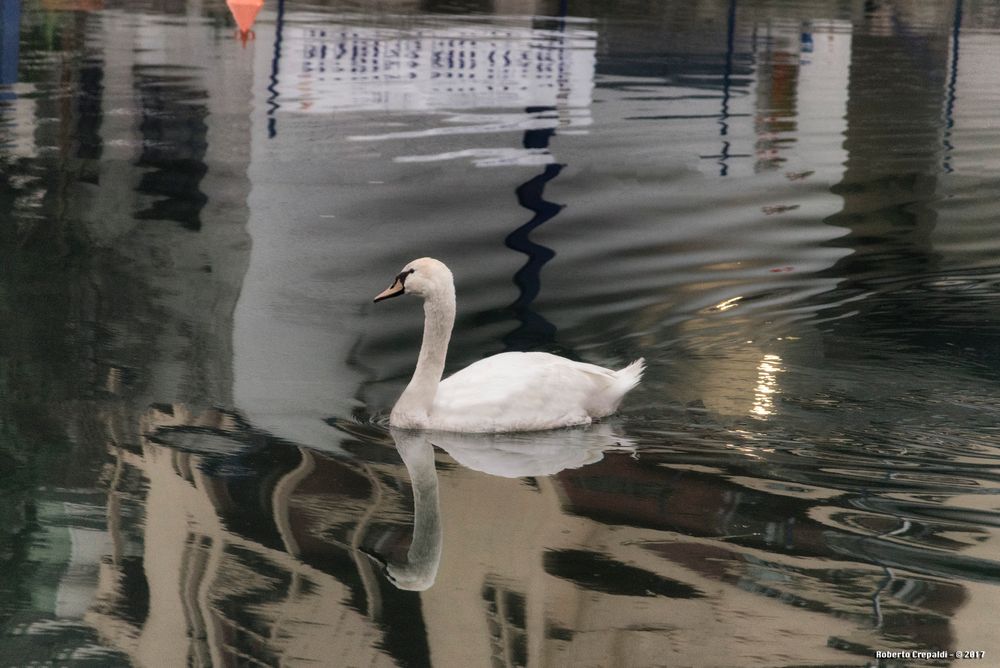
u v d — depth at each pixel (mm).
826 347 7664
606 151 10742
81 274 8352
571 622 5668
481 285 8273
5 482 6449
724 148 10984
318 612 5730
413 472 6590
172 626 5660
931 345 7688
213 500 6355
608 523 6211
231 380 7297
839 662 5500
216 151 10422
